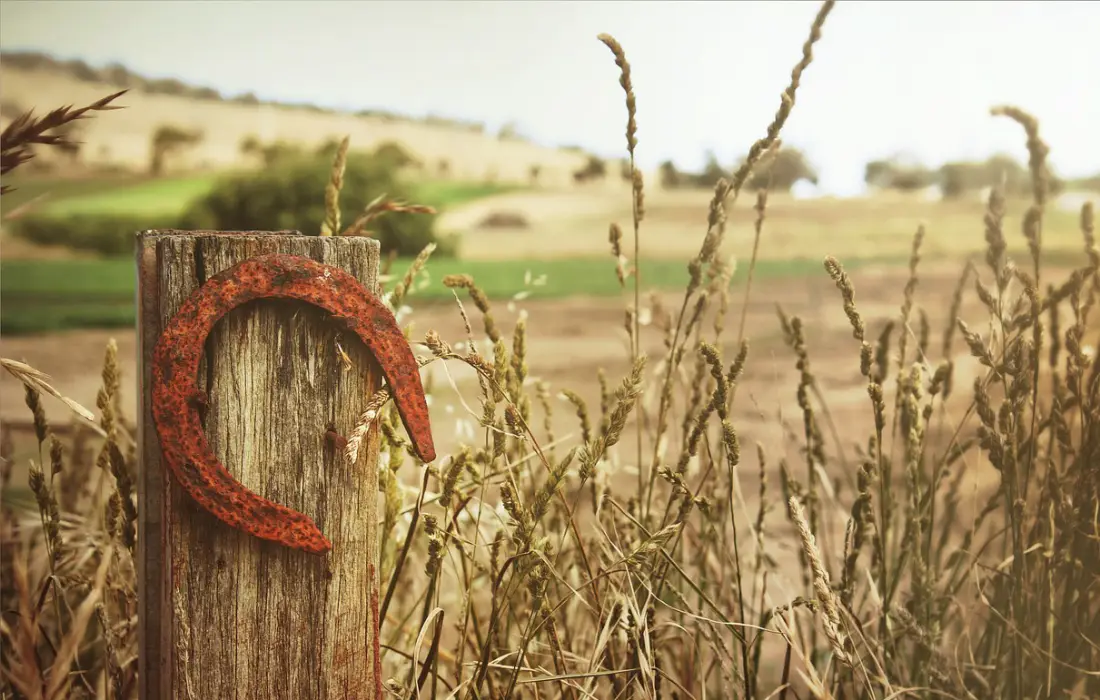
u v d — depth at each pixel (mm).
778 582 2279
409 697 1518
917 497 1767
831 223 19203
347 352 1334
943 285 13547
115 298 14891
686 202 24625
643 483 1992
